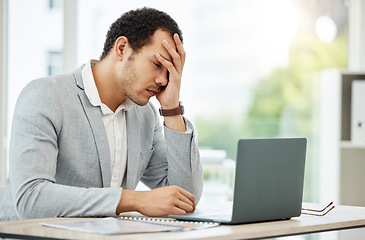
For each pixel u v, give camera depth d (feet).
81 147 5.96
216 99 16.93
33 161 5.34
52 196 5.03
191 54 16.90
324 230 4.91
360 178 13.15
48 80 5.95
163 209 5.00
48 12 10.75
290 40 16.28
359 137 12.34
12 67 10.71
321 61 15.84
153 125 6.84
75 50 10.75
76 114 5.95
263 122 16.72
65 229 4.15
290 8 16.24
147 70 5.87
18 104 5.78
